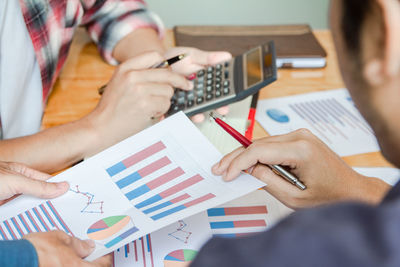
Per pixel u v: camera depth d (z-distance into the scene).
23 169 0.57
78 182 0.52
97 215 0.50
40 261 0.42
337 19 0.25
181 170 0.50
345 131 0.69
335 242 0.19
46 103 0.76
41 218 0.50
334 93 0.79
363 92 0.24
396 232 0.19
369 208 0.20
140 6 0.90
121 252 0.51
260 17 1.76
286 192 0.51
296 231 0.20
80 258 0.45
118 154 0.52
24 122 0.81
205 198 0.48
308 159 0.48
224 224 0.54
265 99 0.77
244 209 0.56
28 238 0.44
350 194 0.50
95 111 0.69
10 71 0.74
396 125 0.24
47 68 0.76
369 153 0.65
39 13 0.72
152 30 0.88
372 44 0.23
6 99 0.75
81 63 0.85
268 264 0.20
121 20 0.85
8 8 0.71
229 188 0.48
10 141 0.65
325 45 0.92
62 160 0.64
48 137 0.65
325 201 0.51
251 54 0.69
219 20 1.74
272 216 0.56
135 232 0.48
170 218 0.48
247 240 0.22
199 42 0.87
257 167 0.51
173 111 0.66
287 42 0.87
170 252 0.51
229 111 0.67
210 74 0.70
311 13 1.76
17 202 0.51
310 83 0.81
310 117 0.72
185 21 1.73
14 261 0.40
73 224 0.49
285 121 0.71
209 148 0.50
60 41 0.78
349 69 0.25
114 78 0.70
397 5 0.21
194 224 0.54
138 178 0.50
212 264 0.22
